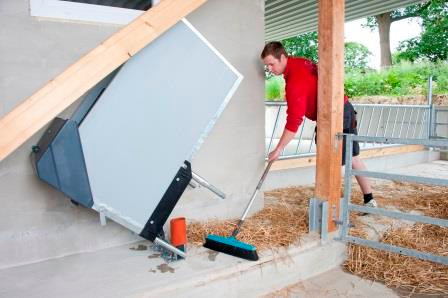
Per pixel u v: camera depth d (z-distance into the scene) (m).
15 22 2.05
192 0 1.94
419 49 14.72
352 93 13.40
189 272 2.12
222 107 2.06
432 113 6.14
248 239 2.57
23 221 2.20
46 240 2.28
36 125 1.63
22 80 2.09
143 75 1.94
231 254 2.35
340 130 2.72
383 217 3.27
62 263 2.24
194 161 2.79
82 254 2.37
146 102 1.96
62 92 1.67
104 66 1.75
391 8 6.20
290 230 2.75
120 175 1.94
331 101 2.63
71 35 2.20
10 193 2.15
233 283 2.18
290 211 3.19
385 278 2.52
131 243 2.56
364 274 2.61
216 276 2.13
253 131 3.09
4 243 2.16
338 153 2.71
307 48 16.75
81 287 1.95
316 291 2.40
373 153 5.36
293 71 2.74
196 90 2.04
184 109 2.03
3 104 2.06
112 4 2.32
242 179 3.07
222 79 2.05
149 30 1.83
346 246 2.80
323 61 2.65
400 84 12.66
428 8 14.84
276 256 2.39
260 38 3.02
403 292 2.38
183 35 2.00
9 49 2.05
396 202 3.77
